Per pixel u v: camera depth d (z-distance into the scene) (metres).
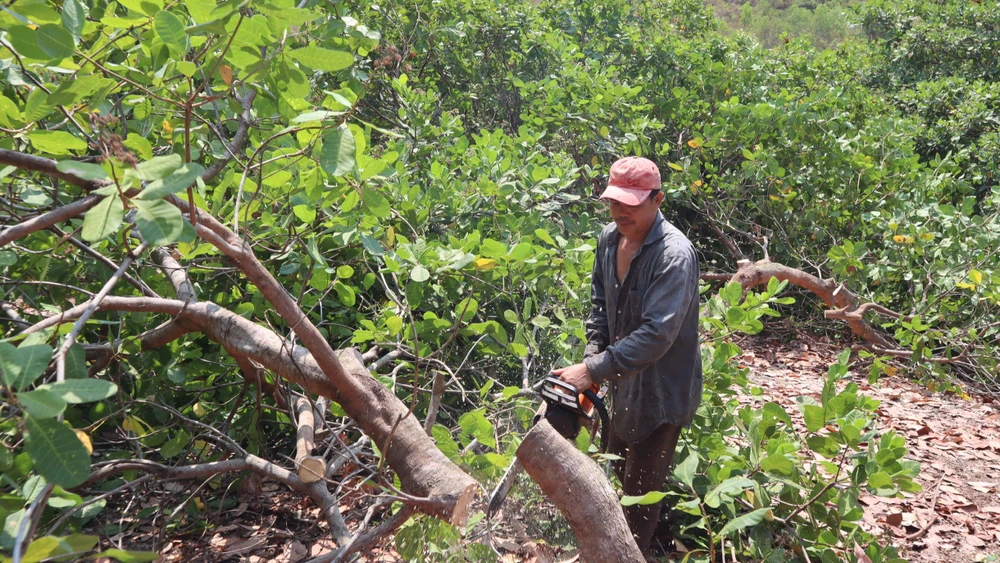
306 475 2.52
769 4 81.56
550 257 3.99
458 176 5.34
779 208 7.21
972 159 9.16
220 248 2.04
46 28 1.53
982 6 13.23
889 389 5.82
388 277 3.96
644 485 2.93
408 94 5.72
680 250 2.68
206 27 1.71
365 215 2.99
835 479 2.90
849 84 10.10
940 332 5.77
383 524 2.32
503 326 3.96
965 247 6.21
